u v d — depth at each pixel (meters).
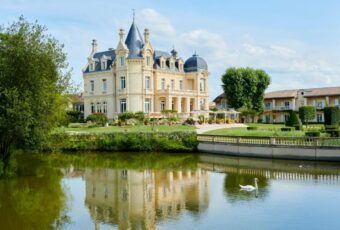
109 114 77.62
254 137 37.19
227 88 86.88
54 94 28.06
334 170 29.23
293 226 16.23
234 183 25.27
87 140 45.56
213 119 71.12
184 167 32.78
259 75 87.44
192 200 20.80
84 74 82.75
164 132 44.53
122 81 75.75
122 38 75.12
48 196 22.38
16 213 18.91
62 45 28.34
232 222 16.83
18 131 25.31
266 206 19.25
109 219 17.73
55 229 16.47
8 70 25.53
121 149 44.59
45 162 36.41
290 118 54.16
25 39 26.05
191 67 84.81
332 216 17.52
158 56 80.56
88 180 27.16
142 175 29.00
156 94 77.44
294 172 28.77
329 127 44.03
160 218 17.67
